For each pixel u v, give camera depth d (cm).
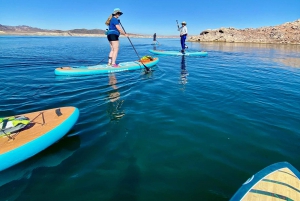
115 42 788
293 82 663
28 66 886
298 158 275
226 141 313
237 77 728
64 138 317
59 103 451
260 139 320
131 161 265
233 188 223
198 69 878
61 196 211
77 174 241
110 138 317
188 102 466
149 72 793
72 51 1534
